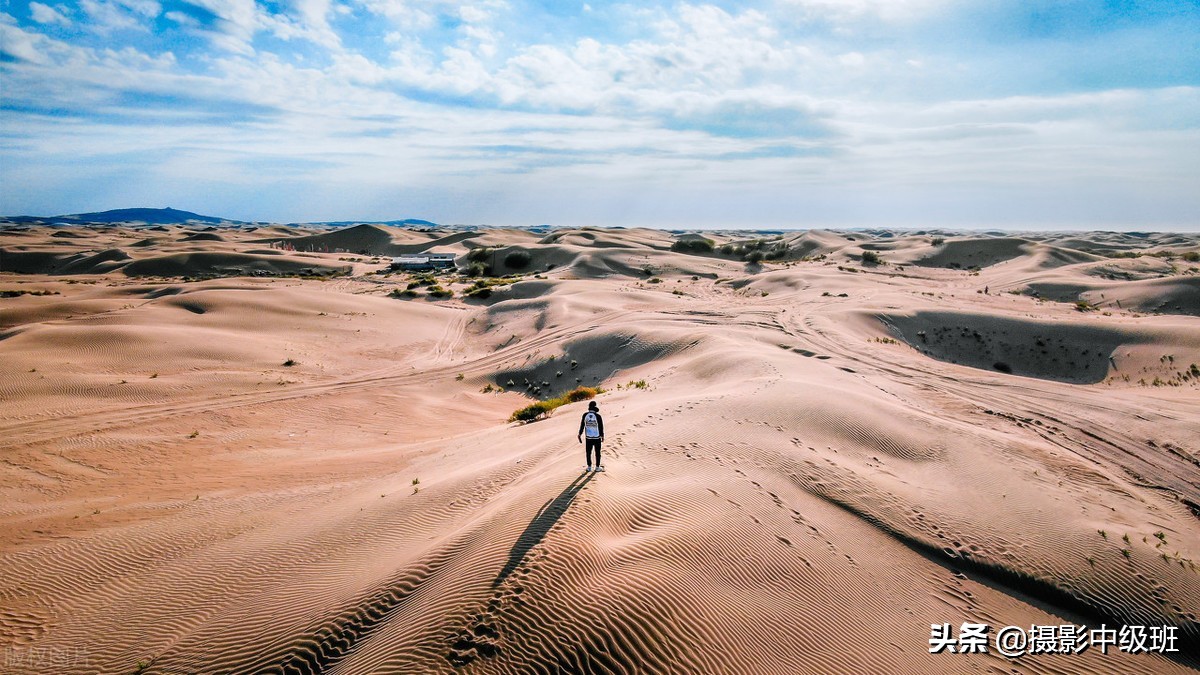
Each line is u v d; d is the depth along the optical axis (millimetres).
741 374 25594
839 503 13391
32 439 21125
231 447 21797
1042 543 12555
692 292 69812
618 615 7844
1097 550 12367
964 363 37031
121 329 35625
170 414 25234
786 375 24172
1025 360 36562
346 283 86562
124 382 28484
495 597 7938
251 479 17641
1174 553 12578
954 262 103375
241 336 39844
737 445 15320
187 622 9648
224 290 53312
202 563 11688
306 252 144250
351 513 13328
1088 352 35062
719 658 7723
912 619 9938
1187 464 18375
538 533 9438
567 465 13016
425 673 6906
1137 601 11078
